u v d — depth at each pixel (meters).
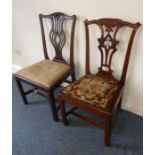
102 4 1.37
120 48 1.48
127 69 1.49
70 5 1.55
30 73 1.64
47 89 1.51
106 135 1.37
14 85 2.35
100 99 1.29
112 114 1.24
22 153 1.45
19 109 1.92
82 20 1.56
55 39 1.75
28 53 2.34
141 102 1.66
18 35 2.26
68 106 1.90
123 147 1.44
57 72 1.63
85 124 1.68
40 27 1.85
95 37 1.57
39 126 1.69
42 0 1.72
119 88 1.40
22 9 1.96
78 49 1.76
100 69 1.55
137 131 1.57
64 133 1.60
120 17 1.34
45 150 1.46
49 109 1.90
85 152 1.43
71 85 1.47
